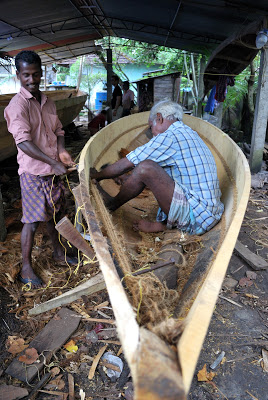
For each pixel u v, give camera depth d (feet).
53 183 8.96
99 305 8.42
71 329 7.60
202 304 3.63
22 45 37.11
